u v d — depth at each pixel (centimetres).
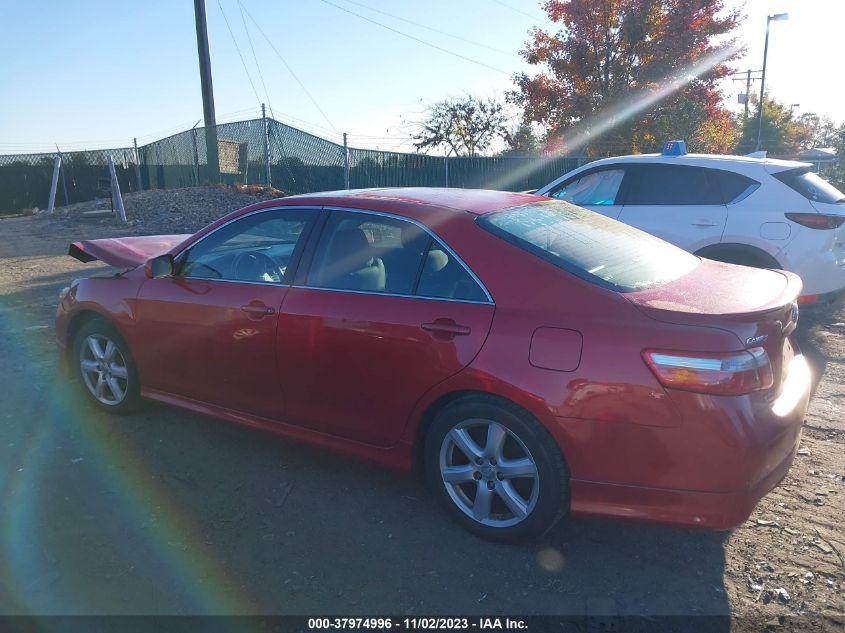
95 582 315
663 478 303
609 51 2512
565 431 314
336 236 394
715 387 291
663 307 311
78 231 1623
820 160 3756
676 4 2478
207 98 2139
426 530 360
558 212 413
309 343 380
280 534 355
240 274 425
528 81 2636
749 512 303
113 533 353
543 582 320
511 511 341
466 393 342
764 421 299
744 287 351
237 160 2119
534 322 323
